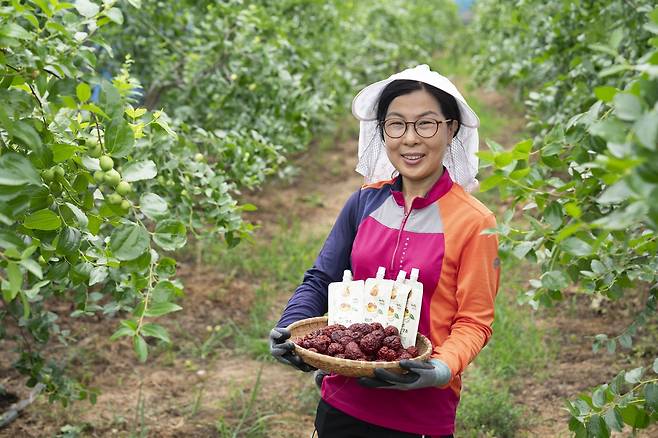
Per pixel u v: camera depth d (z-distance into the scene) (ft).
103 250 7.42
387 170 8.55
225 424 13.39
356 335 7.30
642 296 16.85
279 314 18.47
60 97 6.81
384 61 34.63
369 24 39.42
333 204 27.50
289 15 22.90
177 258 21.30
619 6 13.03
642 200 4.11
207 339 17.19
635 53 12.72
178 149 11.94
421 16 48.42
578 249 6.12
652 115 4.05
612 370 14.84
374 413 7.68
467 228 7.54
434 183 7.86
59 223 6.28
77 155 6.62
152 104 19.44
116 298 9.53
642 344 15.55
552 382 14.70
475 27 48.67
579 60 12.67
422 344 7.48
